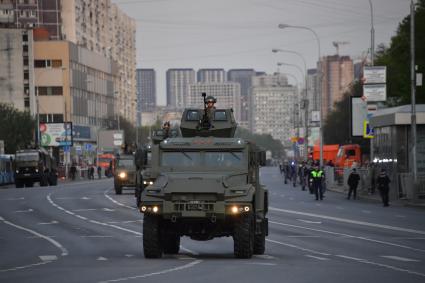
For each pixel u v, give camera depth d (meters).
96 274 33.78
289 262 39.22
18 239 56.44
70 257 43.09
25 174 164.38
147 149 60.34
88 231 62.38
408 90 171.25
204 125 44.44
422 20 173.00
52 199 109.88
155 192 40.12
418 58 172.50
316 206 96.88
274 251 46.16
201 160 42.72
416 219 74.31
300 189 151.62
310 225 67.31
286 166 187.38
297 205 99.19
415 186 97.81
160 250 41.59
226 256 43.00
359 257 42.66
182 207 39.78
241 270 34.91
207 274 33.28
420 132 108.75
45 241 54.34
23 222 72.88
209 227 41.16
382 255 43.88
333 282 30.69
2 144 194.00
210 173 41.81
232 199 39.78
